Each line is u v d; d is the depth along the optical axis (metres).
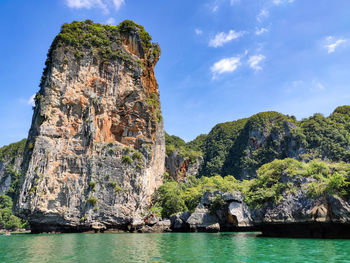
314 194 28.39
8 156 159.50
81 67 62.53
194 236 37.75
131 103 68.62
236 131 187.12
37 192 50.44
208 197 54.94
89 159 57.22
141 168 61.94
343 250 18.50
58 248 23.56
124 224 55.75
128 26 74.75
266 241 26.06
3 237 39.31
